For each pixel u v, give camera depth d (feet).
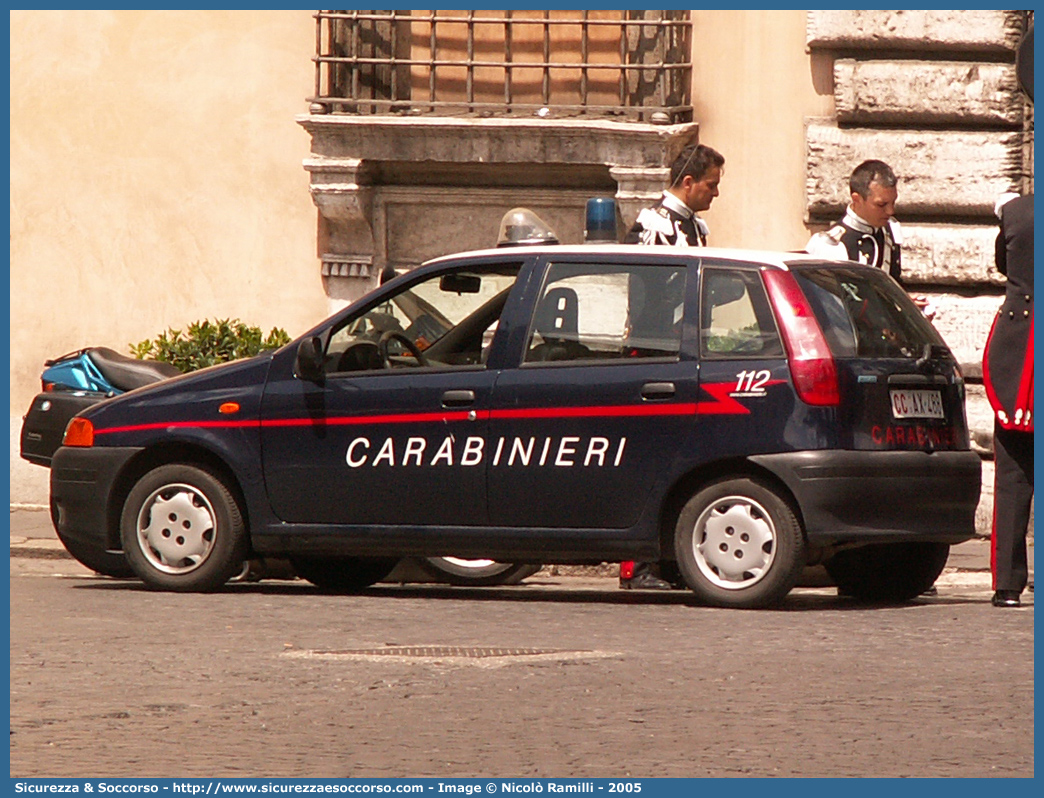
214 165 118.83
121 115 119.75
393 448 76.38
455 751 46.42
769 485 71.36
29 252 121.08
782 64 110.32
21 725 49.62
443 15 114.01
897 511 71.46
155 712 51.39
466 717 50.67
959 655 60.80
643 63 111.86
